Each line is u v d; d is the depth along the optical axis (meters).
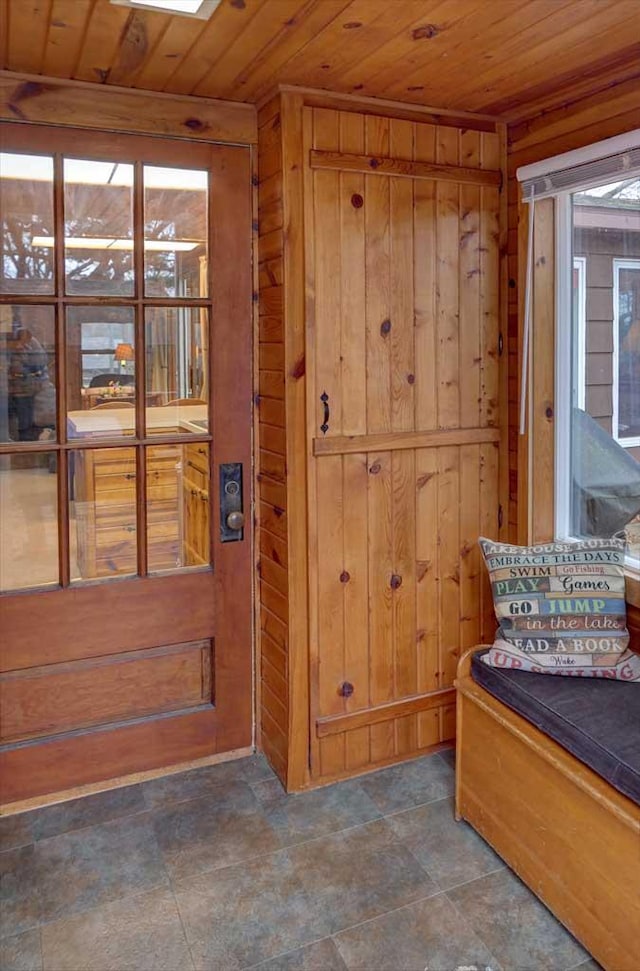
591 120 2.28
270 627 2.64
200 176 2.45
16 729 2.44
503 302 2.69
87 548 2.46
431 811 2.44
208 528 2.61
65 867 2.18
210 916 1.99
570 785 1.86
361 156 2.40
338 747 2.60
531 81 2.25
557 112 2.41
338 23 1.84
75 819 2.40
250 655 2.73
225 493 2.62
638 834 1.65
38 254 2.29
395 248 2.49
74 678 2.49
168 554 2.57
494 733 2.17
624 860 1.70
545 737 1.99
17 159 2.24
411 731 2.73
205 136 2.43
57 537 2.42
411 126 2.47
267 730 2.72
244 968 1.82
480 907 2.01
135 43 1.97
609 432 2.45
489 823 2.23
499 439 2.74
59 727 2.49
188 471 2.56
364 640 2.60
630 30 1.90
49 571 2.43
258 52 2.03
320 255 2.38
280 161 2.32
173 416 2.51
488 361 2.70
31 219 2.27
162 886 2.10
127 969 1.82
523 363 2.59
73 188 2.30
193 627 2.63
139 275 2.40
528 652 2.21
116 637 2.52
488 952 1.86
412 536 2.64
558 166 2.36
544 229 2.53
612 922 1.75
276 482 2.51
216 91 2.34
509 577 2.30
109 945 1.89
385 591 2.62
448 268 2.59
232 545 2.65
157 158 2.38
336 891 2.08
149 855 2.23
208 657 2.68
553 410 2.62
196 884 2.11
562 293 2.56
